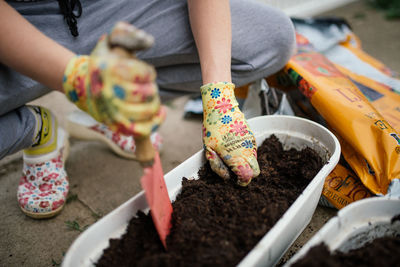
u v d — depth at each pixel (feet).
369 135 3.16
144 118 1.71
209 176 2.95
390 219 2.32
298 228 2.69
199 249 2.19
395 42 7.49
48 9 3.05
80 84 1.82
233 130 2.77
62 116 5.59
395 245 2.10
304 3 9.54
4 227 3.55
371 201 2.30
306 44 5.02
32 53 2.08
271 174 3.07
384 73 4.75
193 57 3.65
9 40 2.10
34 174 3.66
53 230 3.50
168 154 4.65
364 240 2.35
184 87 4.05
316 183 2.53
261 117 3.44
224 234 2.32
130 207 2.45
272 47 3.71
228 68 2.95
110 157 4.66
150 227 2.43
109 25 3.30
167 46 3.48
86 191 4.03
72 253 2.06
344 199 3.18
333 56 5.16
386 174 2.93
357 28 8.53
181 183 2.85
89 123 4.56
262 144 3.43
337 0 10.17
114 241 2.29
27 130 3.18
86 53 3.30
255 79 4.04
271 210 2.45
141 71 1.58
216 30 2.95
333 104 3.43
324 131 3.12
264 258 2.08
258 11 3.61
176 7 3.36
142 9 3.33
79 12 3.11
